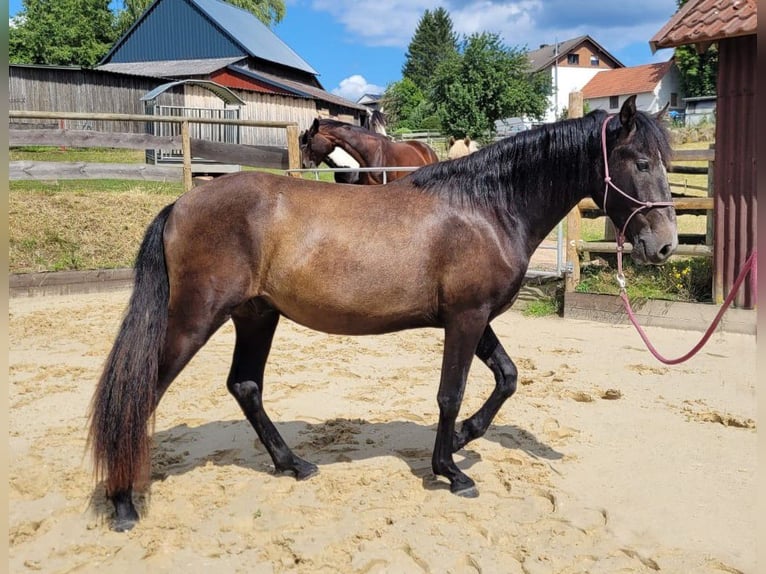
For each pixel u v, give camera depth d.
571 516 3.11
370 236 3.06
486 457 3.79
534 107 29.31
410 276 3.07
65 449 3.85
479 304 3.15
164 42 34.69
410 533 2.94
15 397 4.73
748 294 6.32
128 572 2.65
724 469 3.61
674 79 43.41
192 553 2.79
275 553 2.79
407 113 53.84
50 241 8.77
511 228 3.22
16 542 2.85
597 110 3.39
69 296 8.19
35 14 40.09
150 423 3.53
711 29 6.23
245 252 3.03
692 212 8.51
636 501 3.26
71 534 2.92
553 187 3.29
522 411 4.53
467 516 3.09
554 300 7.59
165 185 11.50
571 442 4.01
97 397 2.89
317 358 5.94
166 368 3.02
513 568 2.69
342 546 2.83
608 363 5.64
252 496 3.28
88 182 11.26
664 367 5.48
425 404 4.71
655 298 6.84
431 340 6.63
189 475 3.54
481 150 3.32
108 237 9.20
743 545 2.85
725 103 6.29
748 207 6.22
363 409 4.62
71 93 21.98
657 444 3.96
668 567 2.70
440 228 3.11
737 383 5.06
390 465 3.67
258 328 3.42
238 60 29.42
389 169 8.23
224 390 5.00
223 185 3.12
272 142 25.42
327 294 3.05
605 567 2.70
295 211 3.08
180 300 3.01
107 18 41.88
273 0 47.06
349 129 9.80
